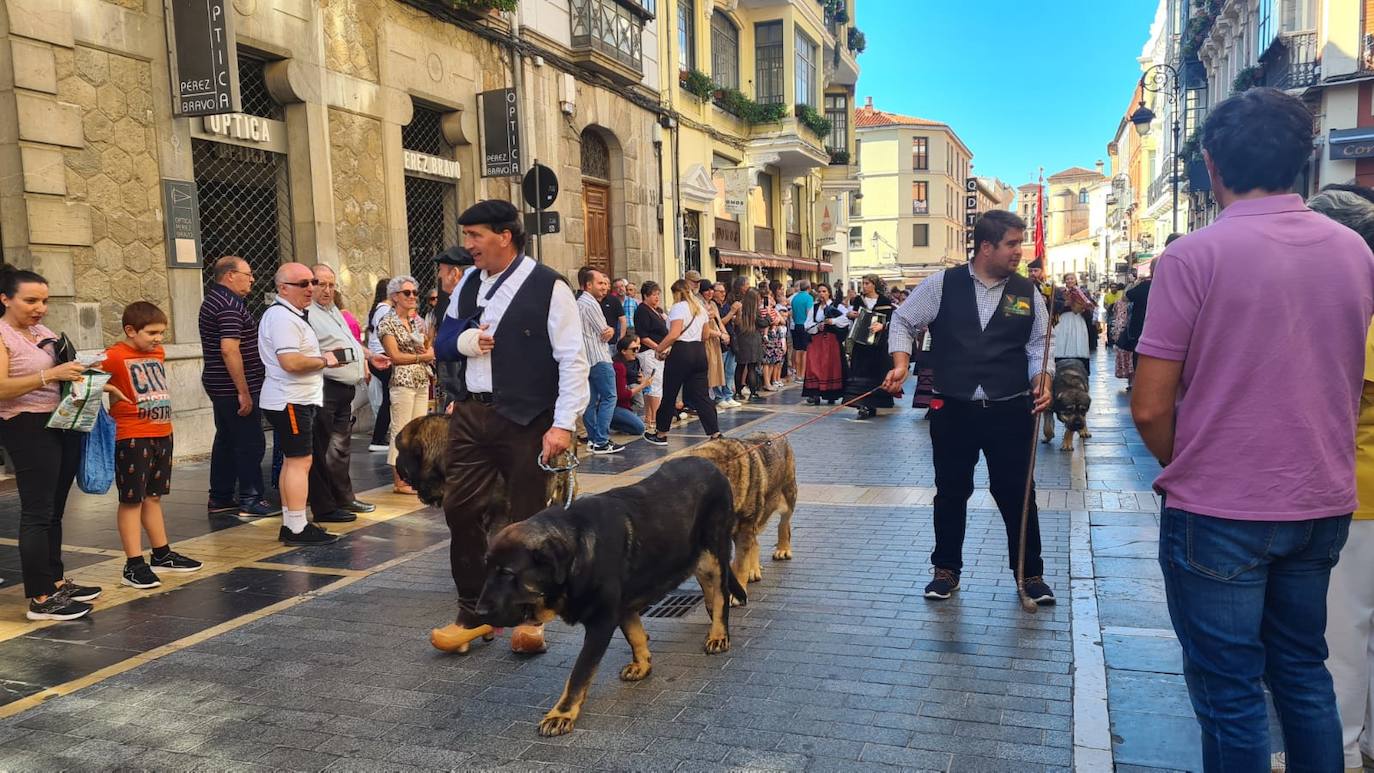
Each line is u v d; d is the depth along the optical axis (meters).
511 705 3.61
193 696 3.73
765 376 16.81
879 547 5.83
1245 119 2.30
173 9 8.83
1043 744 3.19
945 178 68.06
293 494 6.12
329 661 4.09
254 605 4.90
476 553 4.05
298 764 3.16
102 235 8.34
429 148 13.32
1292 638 2.39
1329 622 2.84
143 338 5.15
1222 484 2.28
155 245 8.87
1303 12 23.61
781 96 25.44
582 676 3.35
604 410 9.78
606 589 3.34
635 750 3.21
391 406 7.79
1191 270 2.30
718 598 4.08
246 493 6.97
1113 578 5.00
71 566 5.64
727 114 24.02
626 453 9.81
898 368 4.79
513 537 3.11
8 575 5.44
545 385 3.96
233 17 8.77
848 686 3.70
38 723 3.50
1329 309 2.21
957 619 4.45
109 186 8.41
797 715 3.45
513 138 13.52
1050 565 5.27
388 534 6.41
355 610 4.80
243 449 6.94
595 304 9.57
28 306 4.62
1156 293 2.39
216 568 5.59
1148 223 55.44
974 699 3.55
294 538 6.14
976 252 4.59
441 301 8.05
